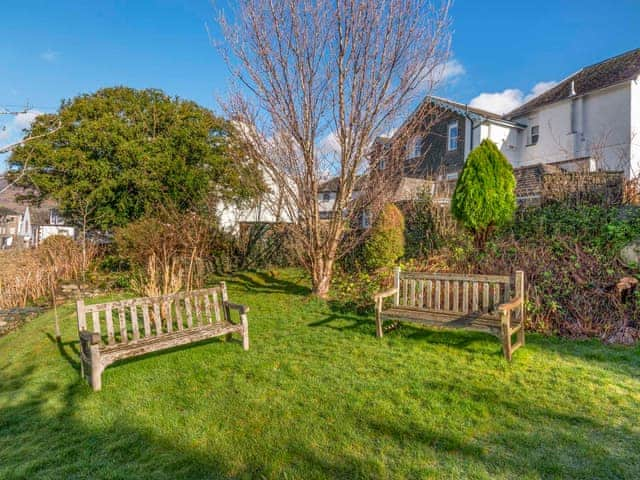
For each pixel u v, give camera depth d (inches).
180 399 138.3
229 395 140.1
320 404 130.3
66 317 276.4
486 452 100.0
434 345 186.4
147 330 176.7
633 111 621.6
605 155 643.5
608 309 202.4
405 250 368.8
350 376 153.6
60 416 129.0
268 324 243.0
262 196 348.5
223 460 100.5
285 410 126.8
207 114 604.7
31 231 1149.7
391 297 262.4
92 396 143.1
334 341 200.8
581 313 201.8
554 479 88.4
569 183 327.9
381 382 146.4
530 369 153.2
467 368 156.6
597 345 178.5
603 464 93.0
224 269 487.8
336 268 382.0
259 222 524.1
